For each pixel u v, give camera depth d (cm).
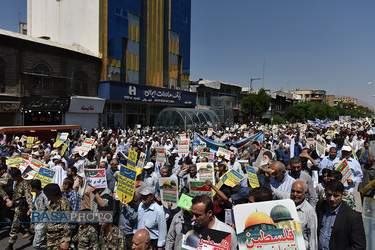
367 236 396
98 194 541
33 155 972
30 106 2492
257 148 1023
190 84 5109
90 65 3161
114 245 433
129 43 3644
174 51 4472
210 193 535
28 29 3844
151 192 486
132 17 3666
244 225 334
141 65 3834
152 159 943
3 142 1448
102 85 3241
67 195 584
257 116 5772
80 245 452
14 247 657
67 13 3453
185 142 1148
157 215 483
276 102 7744
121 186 521
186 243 331
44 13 3662
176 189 585
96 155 1081
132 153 683
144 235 339
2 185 736
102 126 3294
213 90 5288
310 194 496
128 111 3784
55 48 2723
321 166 773
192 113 3512
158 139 1864
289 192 475
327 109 7800
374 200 402
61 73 2823
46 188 503
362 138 1617
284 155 1212
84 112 3011
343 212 360
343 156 736
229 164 888
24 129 1845
